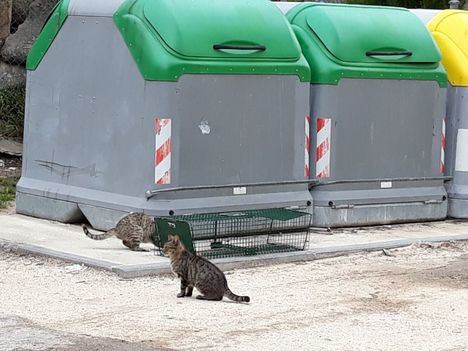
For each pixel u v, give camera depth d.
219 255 19.16
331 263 19.64
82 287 16.89
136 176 20.44
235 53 20.89
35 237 20.41
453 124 24.55
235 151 21.00
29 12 31.77
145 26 20.39
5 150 28.89
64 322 14.64
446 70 24.53
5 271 17.95
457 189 24.53
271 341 13.92
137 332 14.18
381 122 23.12
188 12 20.56
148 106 20.17
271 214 20.64
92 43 21.47
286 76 21.64
